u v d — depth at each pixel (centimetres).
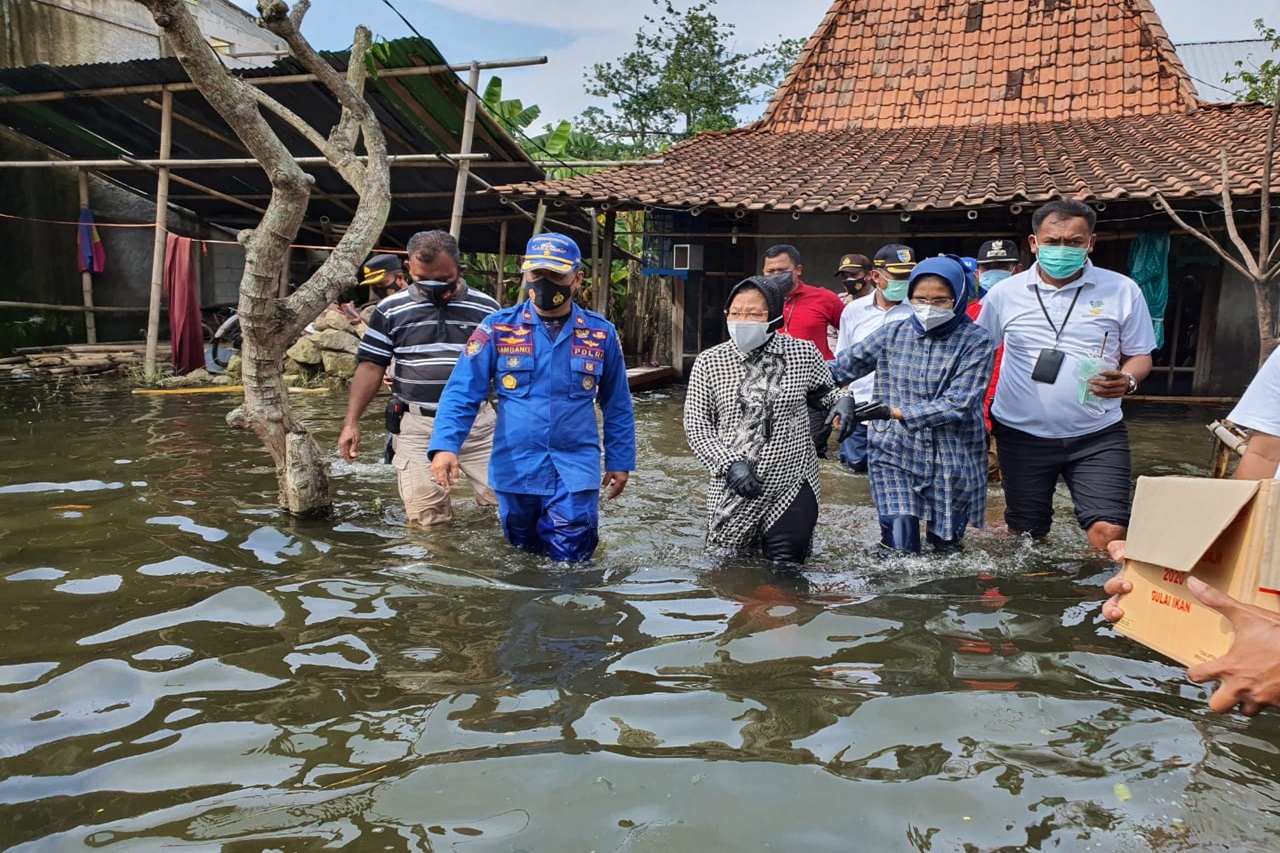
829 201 1034
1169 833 192
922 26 1533
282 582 357
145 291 1540
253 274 450
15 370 1190
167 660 282
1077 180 980
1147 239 1046
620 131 2575
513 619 322
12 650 289
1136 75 1373
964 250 1180
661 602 342
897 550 405
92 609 326
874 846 187
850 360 429
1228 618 170
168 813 198
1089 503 408
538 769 216
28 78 1151
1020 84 1424
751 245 1303
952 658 289
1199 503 185
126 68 1116
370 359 473
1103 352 409
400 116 1160
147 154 1393
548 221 1502
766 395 395
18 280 1349
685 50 2492
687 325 1339
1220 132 1145
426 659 285
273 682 267
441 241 464
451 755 223
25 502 480
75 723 241
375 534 440
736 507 400
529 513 408
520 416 395
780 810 200
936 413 394
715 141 1437
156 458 606
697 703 253
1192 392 1160
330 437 736
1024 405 422
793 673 276
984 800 204
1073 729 240
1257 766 221
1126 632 207
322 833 190
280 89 1116
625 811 199
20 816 197
